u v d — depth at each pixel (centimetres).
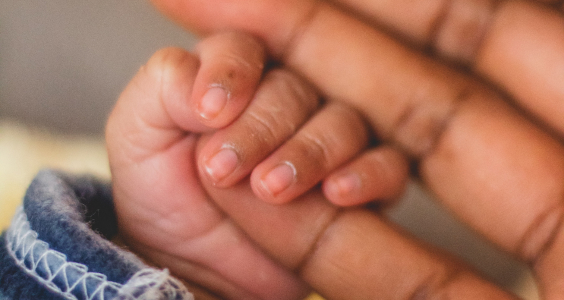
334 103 15
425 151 15
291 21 15
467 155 15
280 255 14
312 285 14
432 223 18
